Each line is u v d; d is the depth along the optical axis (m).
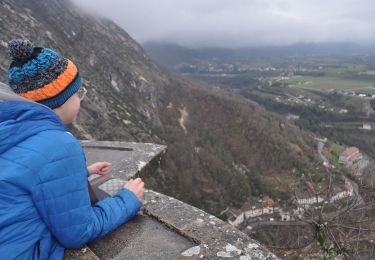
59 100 1.99
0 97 1.83
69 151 1.80
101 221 2.13
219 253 2.44
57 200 1.78
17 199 1.71
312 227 4.89
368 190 5.13
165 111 73.81
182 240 2.60
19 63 1.93
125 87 69.25
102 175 3.22
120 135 44.44
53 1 73.75
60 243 1.98
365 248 4.50
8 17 45.78
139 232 2.65
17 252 1.73
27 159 1.70
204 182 53.38
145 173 4.29
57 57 1.98
